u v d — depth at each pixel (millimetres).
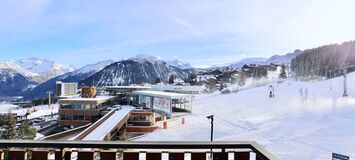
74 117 46906
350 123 31859
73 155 3023
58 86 93750
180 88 77562
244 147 2914
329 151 22234
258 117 40781
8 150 2865
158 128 38719
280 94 63000
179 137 32531
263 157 2541
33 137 33469
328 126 31422
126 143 2807
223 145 2889
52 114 60344
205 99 67188
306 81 83062
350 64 94938
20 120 51438
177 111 52781
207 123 39906
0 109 85125
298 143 25359
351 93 54531
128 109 48688
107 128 33594
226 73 122562
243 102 57750
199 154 3018
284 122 35656
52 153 2898
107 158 2977
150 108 53906
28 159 2895
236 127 35844
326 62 95250
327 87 66188
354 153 21250
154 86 82312
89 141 2832
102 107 51719
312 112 40469
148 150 3002
